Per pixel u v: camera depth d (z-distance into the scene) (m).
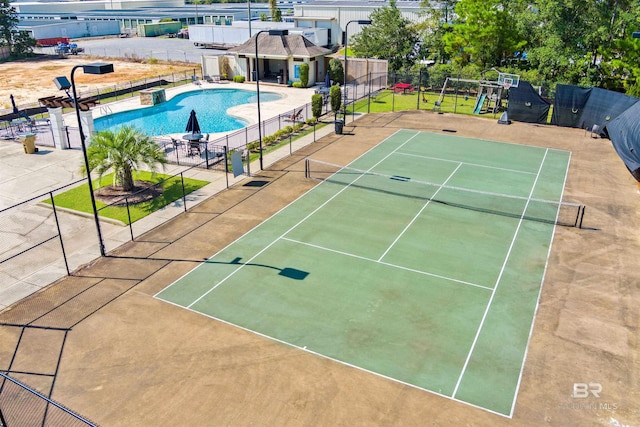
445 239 21.00
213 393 12.95
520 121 39.91
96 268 18.97
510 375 13.60
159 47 81.94
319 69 56.19
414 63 56.34
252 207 24.11
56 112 31.89
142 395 12.88
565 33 43.84
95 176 27.91
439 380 13.41
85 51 78.00
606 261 19.31
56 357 14.27
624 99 34.31
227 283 17.91
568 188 26.44
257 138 35.16
